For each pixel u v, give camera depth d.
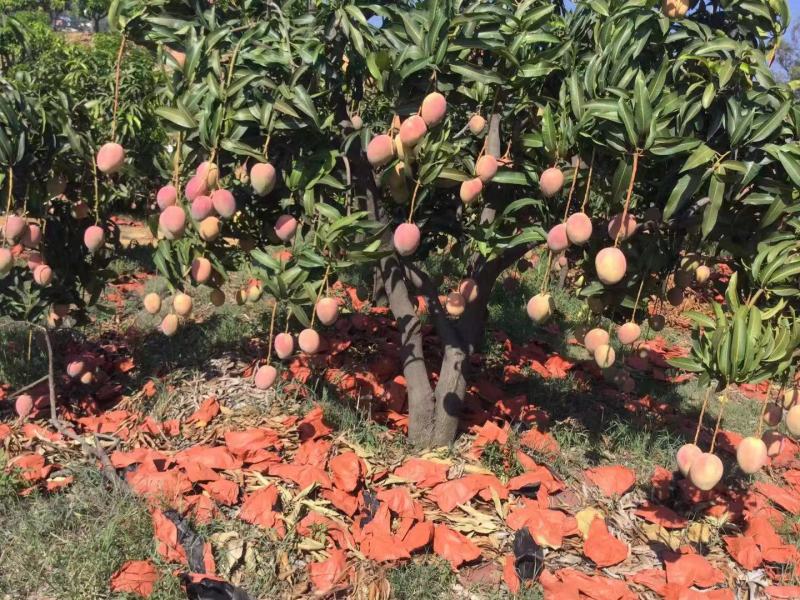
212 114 2.70
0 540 2.81
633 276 2.94
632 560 3.02
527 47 3.00
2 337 4.58
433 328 5.26
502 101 3.06
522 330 5.75
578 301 6.64
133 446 3.53
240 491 3.14
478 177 2.80
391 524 3.02
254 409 3.91
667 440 4.07
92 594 2.56
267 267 2.96
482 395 4.22
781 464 4.16
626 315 3.46
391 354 4.71
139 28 2.94
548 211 3.06
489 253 3.13
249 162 2.89
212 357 4.59
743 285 2.71
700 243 2.93
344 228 2.85
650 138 2.36
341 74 3.01
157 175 6.89
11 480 3.03
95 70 7.82
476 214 3.53
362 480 3.25
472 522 3.10
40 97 3.51
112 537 2.77
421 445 3.72
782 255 2.39
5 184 3.31
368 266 6.29
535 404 4.39
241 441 3.42
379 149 2.62
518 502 3.27
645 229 2.91
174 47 2.99
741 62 2.46
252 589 2.65
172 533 2.79
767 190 2.51
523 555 2.82
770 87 2.54
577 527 3.10
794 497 3.75
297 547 2.84
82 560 2.70
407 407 4.12
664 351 5.97
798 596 2.87
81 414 3.89
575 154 2.76
